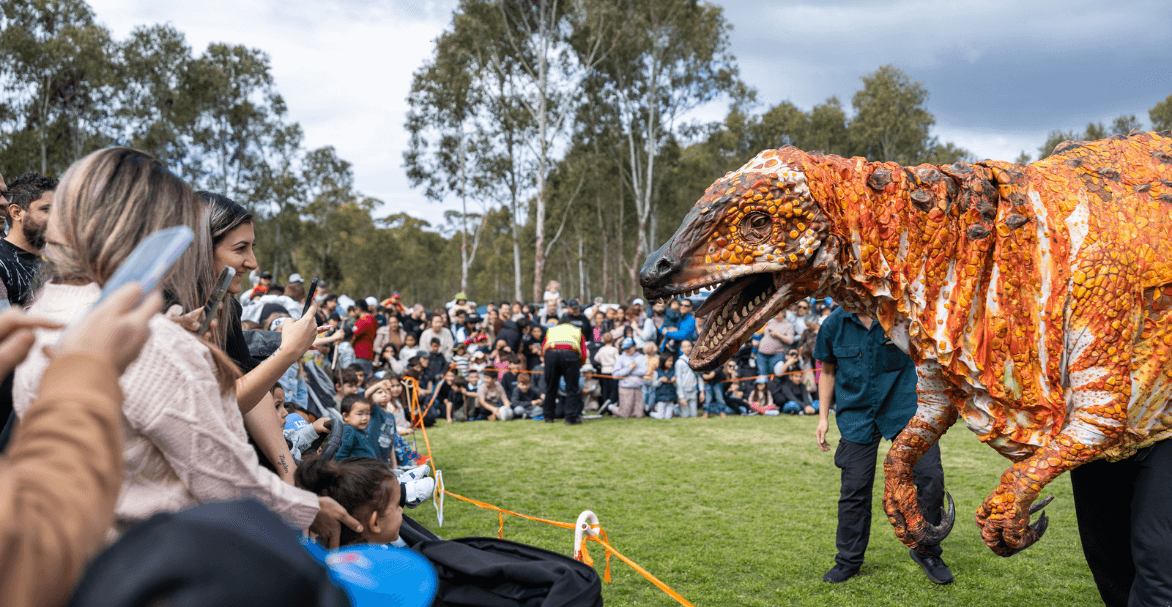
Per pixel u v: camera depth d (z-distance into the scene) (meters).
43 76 31.77
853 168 2.98
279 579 0.65
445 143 39.44
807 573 4.73
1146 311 2.72
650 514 6.23
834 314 4.72
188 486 1.39
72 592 0.69
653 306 14.67
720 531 5.68
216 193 2.57
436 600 2.38
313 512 1.63
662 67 37.44
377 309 15.13
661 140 39.44
